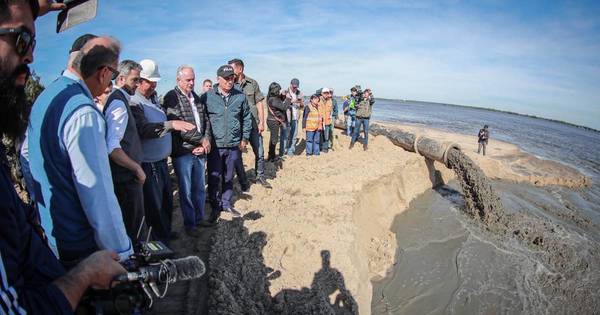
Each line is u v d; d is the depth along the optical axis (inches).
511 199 482.0
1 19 47.1
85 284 54.5
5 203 49.7
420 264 293.9
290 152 420.5
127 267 66.3
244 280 171.0
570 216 442.9
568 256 319.3
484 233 354.6
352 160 422.6
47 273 62.5
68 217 81.0
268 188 291.0
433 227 363.9
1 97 49.8
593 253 328.8
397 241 329.1
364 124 488.1
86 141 76.5
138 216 134.7
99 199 79.0
